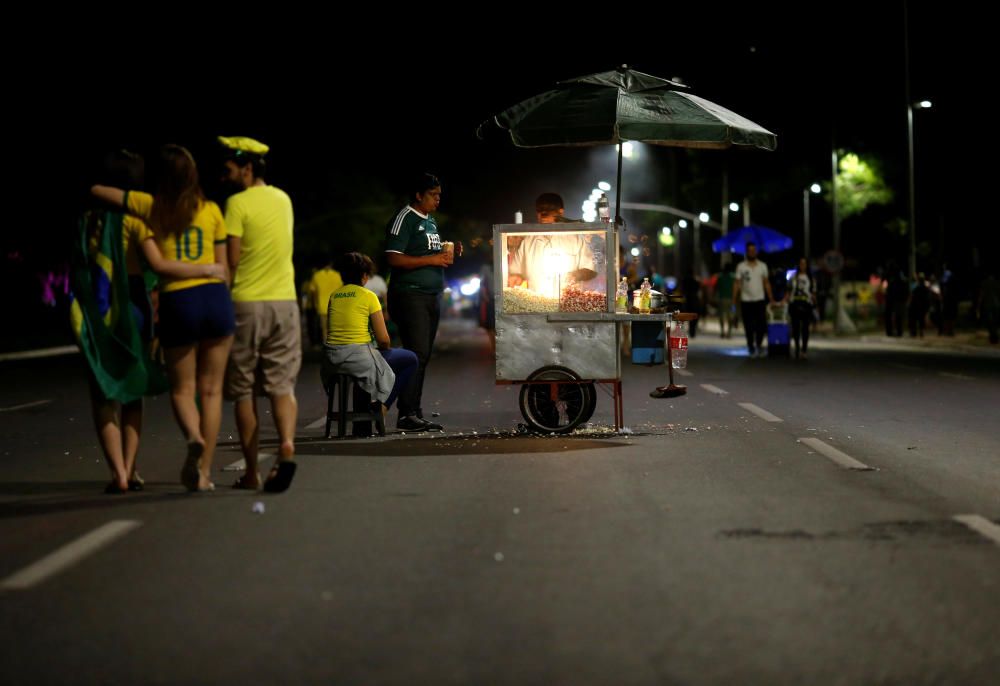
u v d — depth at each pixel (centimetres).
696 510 762
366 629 508
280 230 841
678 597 554
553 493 829
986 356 2589
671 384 1234
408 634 501
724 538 677
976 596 552
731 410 1378
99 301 823
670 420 1276
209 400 833
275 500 808
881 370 2089
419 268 1213
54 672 459
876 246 6184
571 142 1172
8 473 955
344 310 1166
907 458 990
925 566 608
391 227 1213
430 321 1223
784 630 502
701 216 5934
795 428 1201
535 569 609
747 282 2542
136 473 909
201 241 814
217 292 812
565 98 1172
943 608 533
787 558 627
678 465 953
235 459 1013
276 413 838
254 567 616
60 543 675
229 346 827
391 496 822
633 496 814
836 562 617
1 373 2462
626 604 542
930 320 4659
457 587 575
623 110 1145
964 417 1305
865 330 4422
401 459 1004
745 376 1942
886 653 472
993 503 782
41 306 5519
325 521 735
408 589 572
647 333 1178
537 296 1153
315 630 507
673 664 460
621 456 1006
